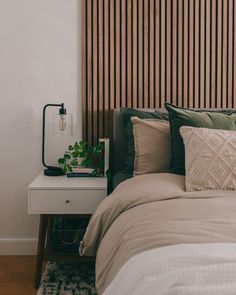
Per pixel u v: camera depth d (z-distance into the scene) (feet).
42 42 9.95
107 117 10.16
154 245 4.36
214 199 6.13
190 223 4.87
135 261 4.15
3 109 10.02
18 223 10.24
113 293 4.09
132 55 10.09
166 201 6.15
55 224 9.53
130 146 9.00
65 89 10.05
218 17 10.09
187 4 10.07
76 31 9.97
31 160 10.14
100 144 9.30
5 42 9.89
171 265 3.70
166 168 8.27
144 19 10.02
